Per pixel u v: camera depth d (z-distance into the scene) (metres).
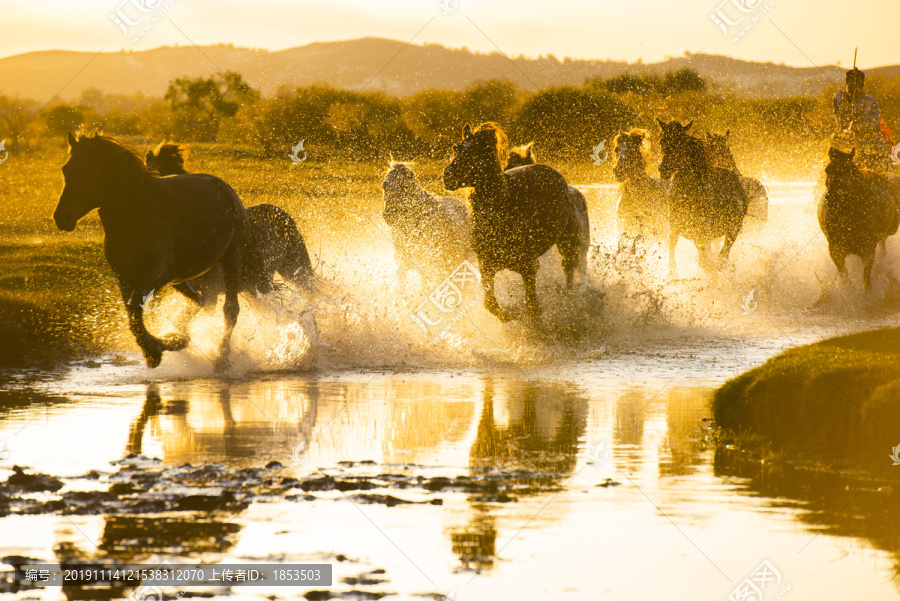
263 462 21.64
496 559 15.87
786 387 23.50
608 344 38.81
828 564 15.71
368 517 17.86
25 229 82.06
